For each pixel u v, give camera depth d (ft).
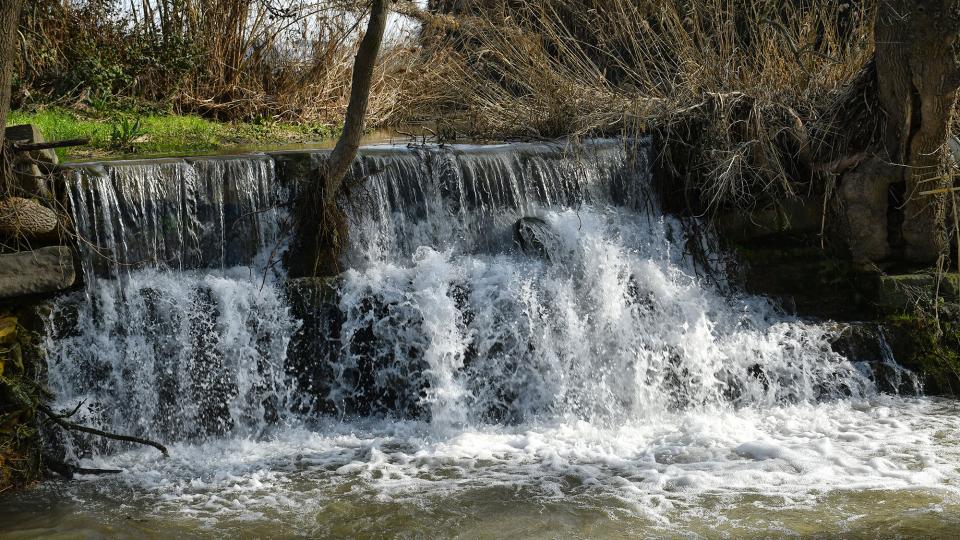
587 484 19.58
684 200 29.94
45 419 20.76
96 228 23.26
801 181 29.43
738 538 16.94
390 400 23.79
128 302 22.72
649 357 24.75
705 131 29.53
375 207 26.76
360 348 23.84
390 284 24.44
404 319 23.90
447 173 27.89
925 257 27.50
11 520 18.13
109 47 42.29
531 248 27.30
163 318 22.65
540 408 23.91
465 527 17.58
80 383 21.68
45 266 21.72
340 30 47.80
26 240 22.08
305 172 26.17
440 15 50.80
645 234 29.22
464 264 26.11
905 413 23.81
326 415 23.54
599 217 28.84
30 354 21.16
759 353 25.26
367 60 23.84
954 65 25.07
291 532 17.46
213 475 20.30
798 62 31.53
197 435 22.40
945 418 23.36
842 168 28.17
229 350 22.84
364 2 47.06
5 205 21.61
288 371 23.40
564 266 26.61
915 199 27.02
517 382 23.95
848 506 18.16
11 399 20.43
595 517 17.90
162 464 21.02
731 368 24.91
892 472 19.77
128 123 36.45
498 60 45.11
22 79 39.19
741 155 28.86
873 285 27.09
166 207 24.43
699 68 31.83
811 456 20.80
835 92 29.91
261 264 25.49
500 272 25.63
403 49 50.55
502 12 43.04
